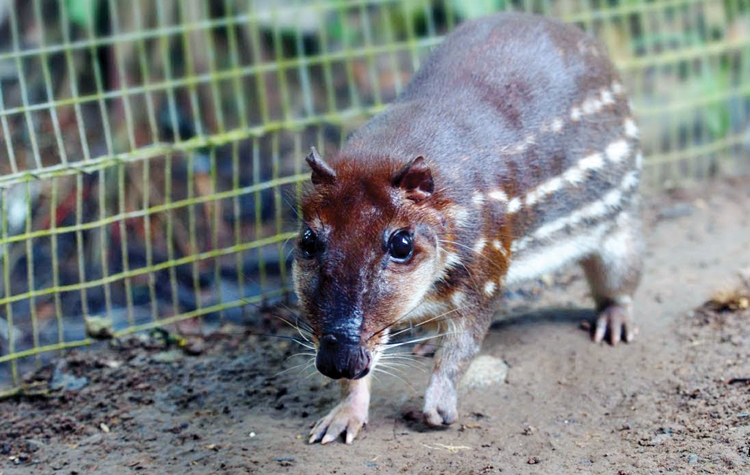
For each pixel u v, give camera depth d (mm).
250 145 7086
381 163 3596
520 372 4359
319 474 3596
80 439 4125
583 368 4379
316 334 3418
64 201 6176
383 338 3461
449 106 3998
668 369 4281
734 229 5801
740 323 4566
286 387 4383
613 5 7082
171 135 6973
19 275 6082
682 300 4934
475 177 3820
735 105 7074
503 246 3955
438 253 3646
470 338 3912
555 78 4230
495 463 3607
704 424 3762
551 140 4156
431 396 3855
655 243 5715
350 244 3430
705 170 6707
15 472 3881
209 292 6086
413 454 3707
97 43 4867
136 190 6379
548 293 5258
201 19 7152
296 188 4844
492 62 4180
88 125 6762
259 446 3861
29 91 6758
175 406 4316
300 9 5570
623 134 4512
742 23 7215
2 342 5715
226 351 4832
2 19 7035
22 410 4434
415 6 7609
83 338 5742
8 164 6125
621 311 4664
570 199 4312
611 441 3742
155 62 6887
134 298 6125
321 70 7594
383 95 7625
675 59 6438
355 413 3896
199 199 5027
